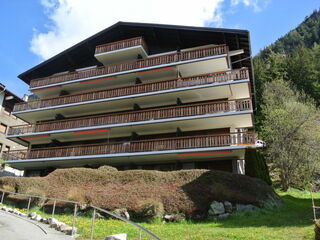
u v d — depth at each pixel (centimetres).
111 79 2606
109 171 1825
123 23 2652
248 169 1752
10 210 1362
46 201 1639
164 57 2427
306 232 945
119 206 1418
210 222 1284
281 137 2702
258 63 5038
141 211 1353
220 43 2416
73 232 930
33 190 1661
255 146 1816
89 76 2677
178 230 1096
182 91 2212
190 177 1559
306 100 3544
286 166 2572
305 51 5256
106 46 2698
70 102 2592
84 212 1460
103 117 2373
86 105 2545
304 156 2606
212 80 2159
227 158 2045
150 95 2294
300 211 1431
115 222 1249
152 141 2264
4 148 3612
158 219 1317
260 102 3928
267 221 1189
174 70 2403
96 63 2944
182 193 1445
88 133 2412
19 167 2694
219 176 1534
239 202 1402
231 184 1500
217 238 924
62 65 3056
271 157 2769
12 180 1795
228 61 2331
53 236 861
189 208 1355
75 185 1742
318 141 2616
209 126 2167
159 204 1365
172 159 2136
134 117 2259
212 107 2056
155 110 2244
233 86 2123
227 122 2092
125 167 2325
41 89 2873
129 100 2414
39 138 2630
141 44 2547
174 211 1359
